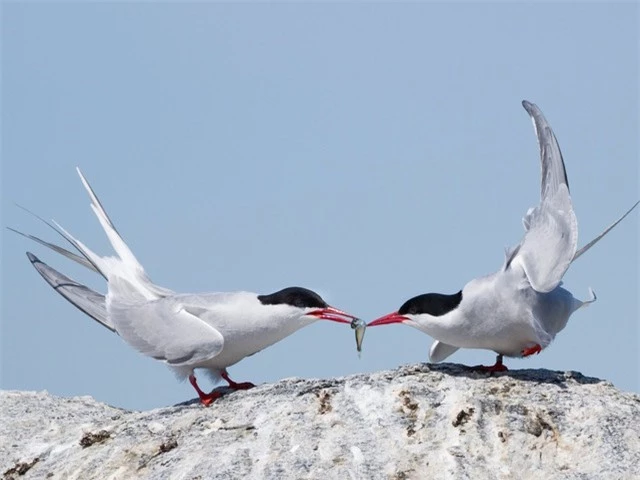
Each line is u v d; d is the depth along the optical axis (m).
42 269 13.69
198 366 12.48
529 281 11.34
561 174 12.16
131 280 13.35
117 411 12.62
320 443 10.30
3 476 11.16
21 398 13.00
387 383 11.16
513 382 11.11
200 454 10.44
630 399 10.88
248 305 12.41
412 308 11.90
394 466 9.95
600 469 9.91
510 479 9.88
